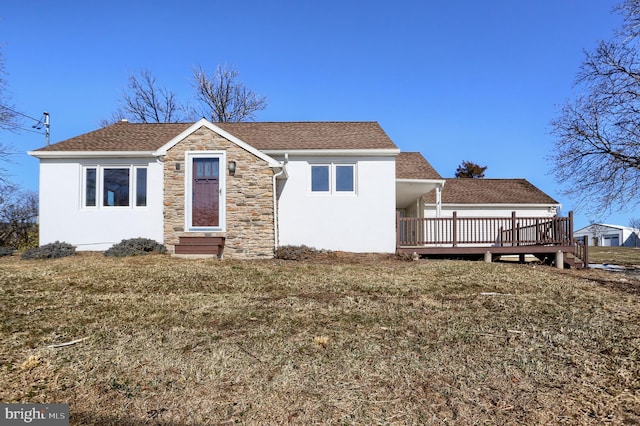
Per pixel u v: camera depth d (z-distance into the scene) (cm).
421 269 952
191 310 571
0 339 447
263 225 1086
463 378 378
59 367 381
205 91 3089
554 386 366
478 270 941
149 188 1193
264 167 1092
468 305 629
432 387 359
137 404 321
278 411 315
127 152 1172
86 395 334
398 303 629
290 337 471
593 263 1623
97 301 611
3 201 1870
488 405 330
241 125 1524
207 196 1091
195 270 852
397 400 335
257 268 907
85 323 508
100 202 1193
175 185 1082
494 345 461
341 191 1226
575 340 484
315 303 620
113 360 398
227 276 809
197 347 434
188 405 321
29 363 382
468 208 1873
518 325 535
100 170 1198
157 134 1379
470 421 306
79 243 1177
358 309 591
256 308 586
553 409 325
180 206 1080
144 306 589
